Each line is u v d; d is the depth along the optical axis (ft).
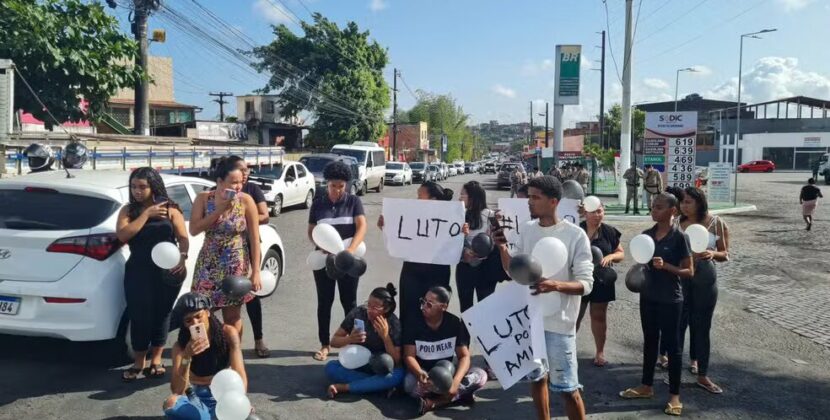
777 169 209.56
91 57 47.47
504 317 13.15
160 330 16.88
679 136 66.64
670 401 15.56
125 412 14.62
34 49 43.68
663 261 15.43
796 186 122.52
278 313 24.00
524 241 13.20
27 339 19.54
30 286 16.16
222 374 12.20
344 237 18.58
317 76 155.02
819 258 39.42
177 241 16.72
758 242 46.52
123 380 16.52
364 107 154.81
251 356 18.85
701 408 15.90
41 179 18.13
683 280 16.97
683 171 66.90
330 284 18.80
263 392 16.15
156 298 16.67
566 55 117.50
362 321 16.60
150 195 16.40
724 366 19.31
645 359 16.31
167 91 144.87
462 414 15.33
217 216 15.30
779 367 19.30
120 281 16.97
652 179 62.28
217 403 11.99
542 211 12.74
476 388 15.98
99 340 17.61
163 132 120.57
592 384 17.48
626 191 71.61
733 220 61.67
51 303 16.16
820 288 30.83
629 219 60.54
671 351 15.43
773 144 209.56
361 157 93.04
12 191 17.61
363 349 16.30
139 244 16.35
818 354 20.68
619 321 24.18
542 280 12.07
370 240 44.47
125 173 20.03
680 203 17.97
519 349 13.01
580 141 244.22
